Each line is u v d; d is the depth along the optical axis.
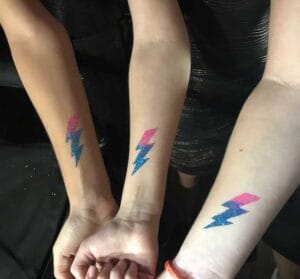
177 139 0.60
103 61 0.55
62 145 0.44
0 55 0.54
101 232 0.39
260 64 0.51
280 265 0.60
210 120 0.57
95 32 0.53
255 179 0.37
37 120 0.55
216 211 0.37
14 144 0.54
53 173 0.52
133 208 0.40
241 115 0.39
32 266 0.48
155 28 0.43
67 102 0.45
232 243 0.36
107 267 0.39
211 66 0.52
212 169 0.64
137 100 0.42
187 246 0.37
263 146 0.37
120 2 0.51
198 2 0.47
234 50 0.50
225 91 0.54
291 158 0.37
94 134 0.45
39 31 0.44
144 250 0.38
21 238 0.49
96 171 0.44
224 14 0.47
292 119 0.37
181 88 0.43
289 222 0.49
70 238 0.42
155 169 0.40
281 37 0.37
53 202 0.51
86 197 0.43
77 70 0.46
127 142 0.55
